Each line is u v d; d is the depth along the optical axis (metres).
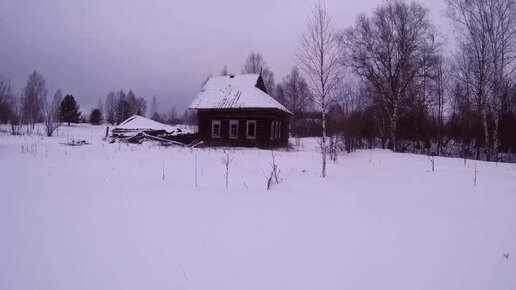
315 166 17.14
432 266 4.96
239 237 5.78
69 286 3.81
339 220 7.24
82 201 7.46
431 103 35.16
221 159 17.91
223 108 29.41
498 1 23.11
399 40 29.86
